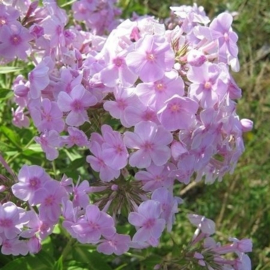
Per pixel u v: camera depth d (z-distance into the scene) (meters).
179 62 0.33
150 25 0.34
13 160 0.46
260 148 0.65
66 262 0.41
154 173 0.33
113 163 0.32
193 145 0.32
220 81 0.32
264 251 0.56
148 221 0.32
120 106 0.32
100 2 0.50
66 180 0.34
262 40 0.78
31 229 0.34
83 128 0.35
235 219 0.58
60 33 0.38
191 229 0.58
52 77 0.34
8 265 0.40
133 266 0.51
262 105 0.68
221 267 0.37
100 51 0.37
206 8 0.78
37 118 0.34
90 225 0.33
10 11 0.37
